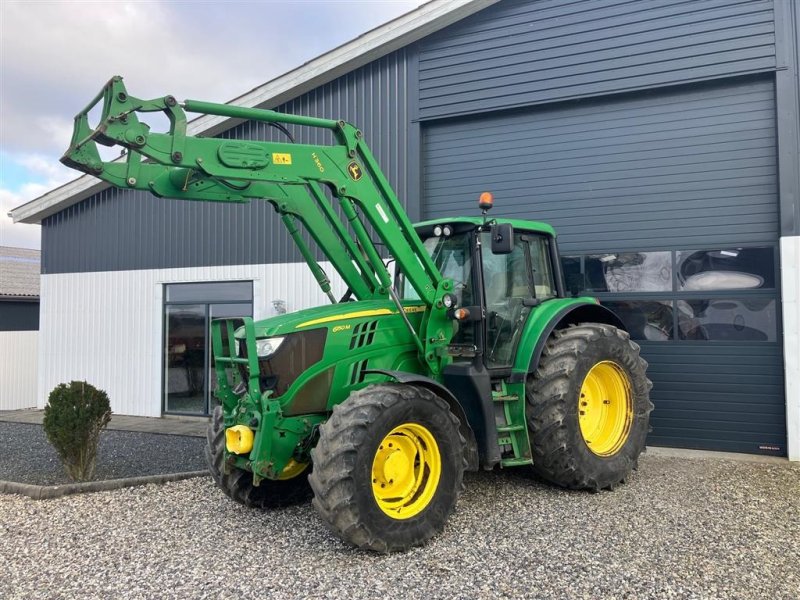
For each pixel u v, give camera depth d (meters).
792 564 3.65
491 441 4.67
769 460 6.59
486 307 5.16
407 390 4.14
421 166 8.68
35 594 3.49
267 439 4.19
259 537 4.30
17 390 15.53
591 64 7.65
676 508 4.75
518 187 8.16
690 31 7.20
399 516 3.99
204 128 10.06
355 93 9.05
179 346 10.87
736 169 7.12
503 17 8.11
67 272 11.91
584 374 5.20
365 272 5.34
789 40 6.79
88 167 3.89
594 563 3.68
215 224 10.48
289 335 4.41
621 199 7.62
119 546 4.22
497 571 3.59
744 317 7.00
